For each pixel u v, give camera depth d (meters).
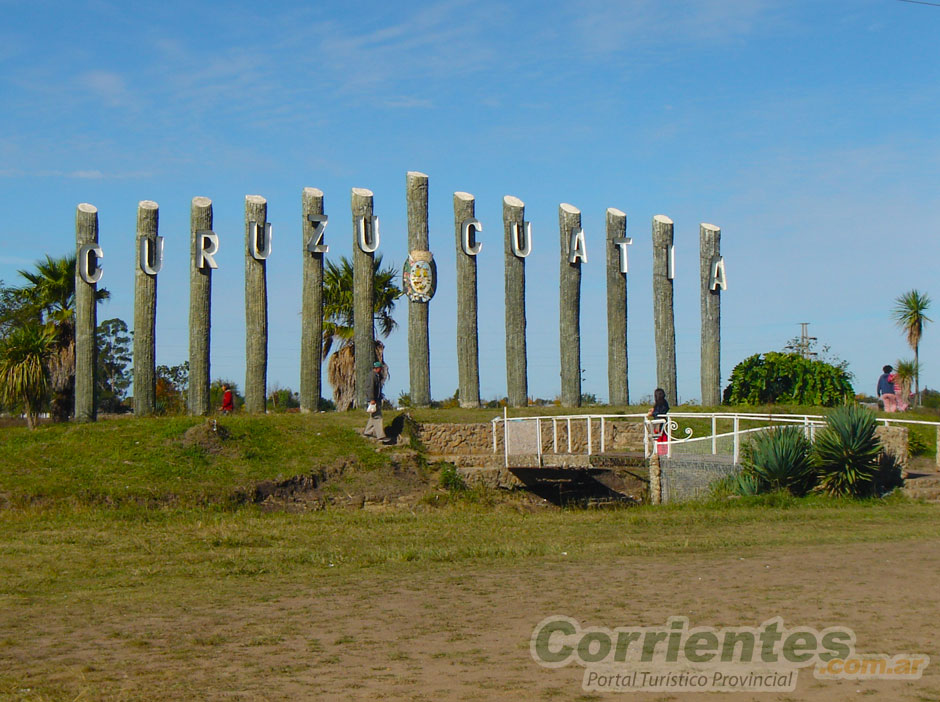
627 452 26.55
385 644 9.31
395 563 14.14
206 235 27.62
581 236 30.27
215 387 38.44
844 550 14.55
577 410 29.27
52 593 12.08
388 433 25.42
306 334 28.30
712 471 23.02
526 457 24.44
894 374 35.69
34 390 27.20
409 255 29.02
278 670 8.43
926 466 26.20
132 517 19.44
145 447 23.34
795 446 22.17
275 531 17.70
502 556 14.65
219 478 22.36
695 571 12.91
